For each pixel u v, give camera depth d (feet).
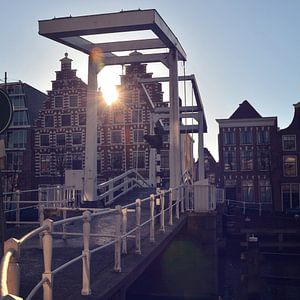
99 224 35.45
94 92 46.09
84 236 15.08
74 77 130.93
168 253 40.52
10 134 135.85
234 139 128.88
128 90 126.00
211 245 40.24
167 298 40.04
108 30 39.19
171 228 32.73
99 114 127.75
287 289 55.62
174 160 45.06
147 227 33.45
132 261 20.98
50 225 12.16
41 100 146.41
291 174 122.62
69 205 44.45
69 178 45.73
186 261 40.22
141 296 40.57
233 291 51.85
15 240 8.93
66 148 130.11
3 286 6.36
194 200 41.96
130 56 46.37
